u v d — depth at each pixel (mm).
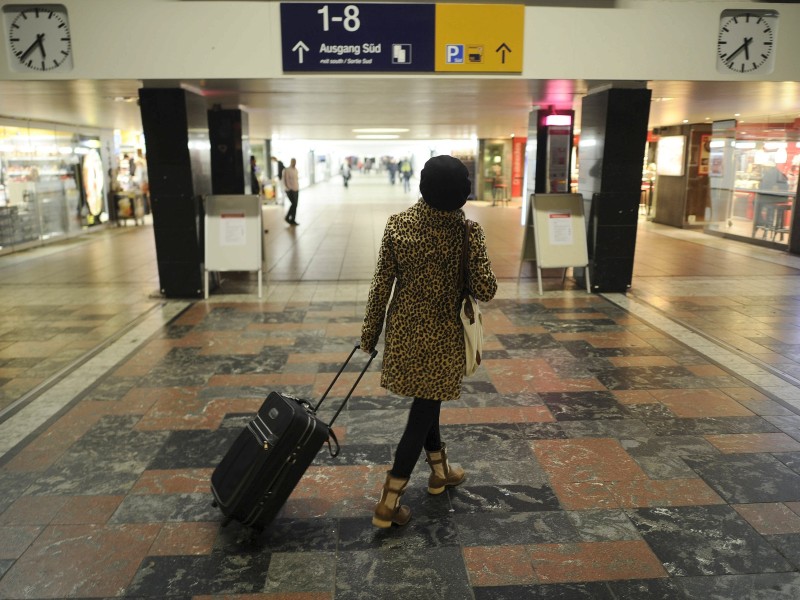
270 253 10992
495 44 6156
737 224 12547
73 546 2738
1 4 5895
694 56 6363
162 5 5930
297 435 2623
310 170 37156
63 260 10484
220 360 5211
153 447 3672
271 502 2699
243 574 2555
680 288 7996
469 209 20516
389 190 32125
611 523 2893
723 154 12914
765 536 2781
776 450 3596
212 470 3400
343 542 2768
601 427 3918
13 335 6070
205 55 6051
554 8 6133
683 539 2764
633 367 5008
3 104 8656
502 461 3492
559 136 11789
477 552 2691
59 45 5977
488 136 22594
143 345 5633
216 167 9844
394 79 6277
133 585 2488
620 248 7648
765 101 8930
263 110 10383
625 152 7375
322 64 6117
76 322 6500
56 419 4055
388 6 6023
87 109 9641
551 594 2430
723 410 4164
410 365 2682
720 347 5531
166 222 7309
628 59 6301
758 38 6383
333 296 7562
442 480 3127
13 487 3229
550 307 7000
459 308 2717
